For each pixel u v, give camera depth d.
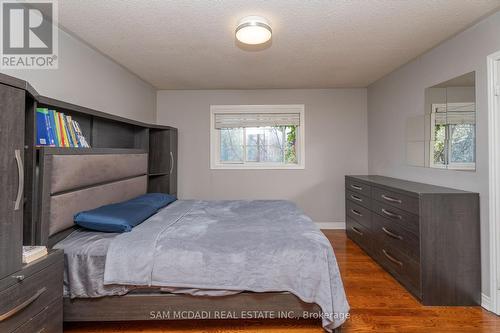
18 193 1.17
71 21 2.03
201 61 2.91
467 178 2.15
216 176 4.17
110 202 2.32
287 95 4.12
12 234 1.14
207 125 4.16
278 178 4.16
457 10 1.88
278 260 1.60
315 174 4.15
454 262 2.02
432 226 2.03
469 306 2.01
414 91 2.89
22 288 1.17
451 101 2.33
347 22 2.06
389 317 1.87
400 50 2.62
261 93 4.13
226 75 3.42
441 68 2.46
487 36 1.97
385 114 3.54
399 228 2.36
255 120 4.15
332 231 4.03
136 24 2.08
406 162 3.07
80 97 2.37
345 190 3.89
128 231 1.82
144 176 3.07
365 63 3.01
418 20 2.03
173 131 3.81
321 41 2.41
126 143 3.17
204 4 1.81
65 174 1.72
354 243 3.48
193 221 2.15
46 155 1.58
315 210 4.15
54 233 1.65
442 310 1.96
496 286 1.90
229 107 4.14
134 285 1.57
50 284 1.35
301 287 1.58
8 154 1.12
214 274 1.58
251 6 1.84
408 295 2.17
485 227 1.98
